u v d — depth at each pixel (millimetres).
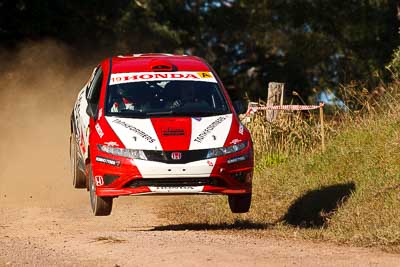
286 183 44469
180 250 27703
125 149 32781
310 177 43656
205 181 32875
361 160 42375
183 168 32500
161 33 97812
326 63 98312
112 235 31672
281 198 42656
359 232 31828
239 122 34594
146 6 104688
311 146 50125
